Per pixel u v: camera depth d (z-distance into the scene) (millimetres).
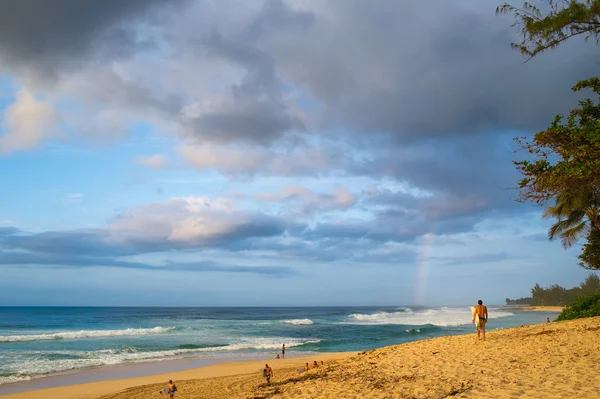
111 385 21953
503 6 8930
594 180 9562
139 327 70062
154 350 37688
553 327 17609
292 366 27750
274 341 45781
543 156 10328
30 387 21938
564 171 9547
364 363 14656
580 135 9664
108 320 94625
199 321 89125
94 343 42812
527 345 13680
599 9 8117
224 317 112312
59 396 19547
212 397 17219
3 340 45125
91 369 27344
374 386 10148
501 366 10773
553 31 8641
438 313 123875
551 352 11945
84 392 20312
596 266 22891
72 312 157000
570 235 24156
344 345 42031
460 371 10758
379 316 106250
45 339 47500
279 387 12234
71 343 42719
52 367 28000
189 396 18000
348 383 11047
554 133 9805
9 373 25797
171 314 136500
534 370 9789
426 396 8484
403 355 15164
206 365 29000
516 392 7855
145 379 23625
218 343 43094
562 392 7535
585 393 7324
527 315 101875
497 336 16984
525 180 10219
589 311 21625
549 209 23141
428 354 14547
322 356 33031
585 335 14219
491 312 122875
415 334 53281
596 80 11273
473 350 14148
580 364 9906
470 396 7996
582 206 17781
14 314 133125
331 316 118125
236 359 31984
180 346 40250
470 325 66625
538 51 8992
